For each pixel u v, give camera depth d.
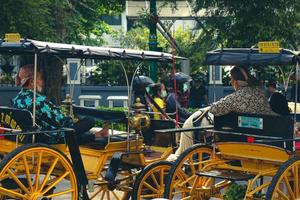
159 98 13.95
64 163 8.65
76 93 28.72
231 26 21.30
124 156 9.59
